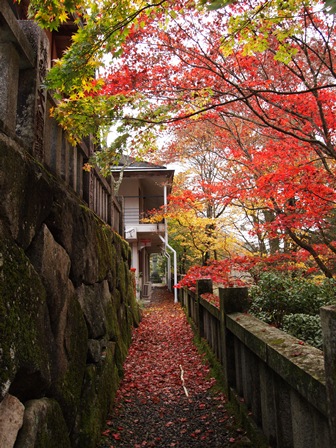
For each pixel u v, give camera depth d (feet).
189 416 13.43
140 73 19.47
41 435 6.56
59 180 10.52
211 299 20.10
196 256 60.80
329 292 18.07
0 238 5.85
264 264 24.11
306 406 6.49
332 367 4.93
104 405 12.42
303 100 19.48
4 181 6.12
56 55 24.89
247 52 15.70
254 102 23.18
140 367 19.67
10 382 5.46
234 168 32.27
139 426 12.76
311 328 14.46
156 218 46.98
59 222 9.14
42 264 7.62
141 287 62.34
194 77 20.48
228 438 11.16
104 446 10.74
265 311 17.08
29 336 6.41
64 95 15.29
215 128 32.50
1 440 5.25
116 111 12.93
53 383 7.79
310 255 25.36
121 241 24.85
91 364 11.97
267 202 23.99
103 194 20.40
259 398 10.06
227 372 13.46
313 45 20.43
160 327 33.09
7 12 6.89
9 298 5.80
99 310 13.73
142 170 49.75
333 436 4.93
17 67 7.72
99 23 10.53
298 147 21.67
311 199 20.61
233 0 7.38
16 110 7.95
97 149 20.18
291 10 14.21
